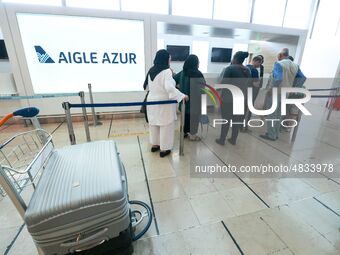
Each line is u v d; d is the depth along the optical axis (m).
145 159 2.43
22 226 1.45
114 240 1.06
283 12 5.14
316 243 1.32
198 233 1.39
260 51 5.80
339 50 4.83
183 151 2.63
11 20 3.21
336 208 1.65
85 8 3.41
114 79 3.99
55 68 3.64
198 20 4.12
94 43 3.68
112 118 4.21
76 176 1.02
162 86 2.17
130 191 1.83
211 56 5.45
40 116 3.81
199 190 1.87
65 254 0.96
